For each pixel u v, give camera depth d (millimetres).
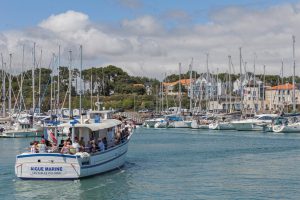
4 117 107000
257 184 41062
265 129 110125
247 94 167125
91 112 52281
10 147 74812
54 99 117562
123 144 49344
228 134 106438
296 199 35156
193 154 64812
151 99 194500
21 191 36844
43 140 41188
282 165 53125
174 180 42969
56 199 34812
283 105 137750
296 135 99000
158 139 93938
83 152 39938
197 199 35281
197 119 135000
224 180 43188
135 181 41969
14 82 136875
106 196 36062
